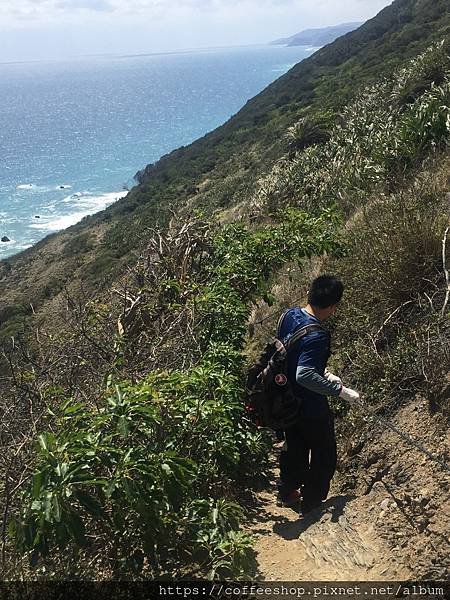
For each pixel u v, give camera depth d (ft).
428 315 13.83
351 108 74.18
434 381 12.12
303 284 24.20
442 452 10.75
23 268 139.03
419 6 190.70
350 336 16.38
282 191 53.11
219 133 188.65
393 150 31.94
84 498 7.95
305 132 78.48
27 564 8.98
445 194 19.25
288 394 10.78
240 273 20.81
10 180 355.77
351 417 13.42
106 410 9.23
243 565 9.84
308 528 11.07
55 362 13.62
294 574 9.78
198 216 25.36
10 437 11.30
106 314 18.62
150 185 159.12
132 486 8.00
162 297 19.63
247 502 13.12
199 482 11.41
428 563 8.96
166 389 10.28
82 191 307.37
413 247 15.31
